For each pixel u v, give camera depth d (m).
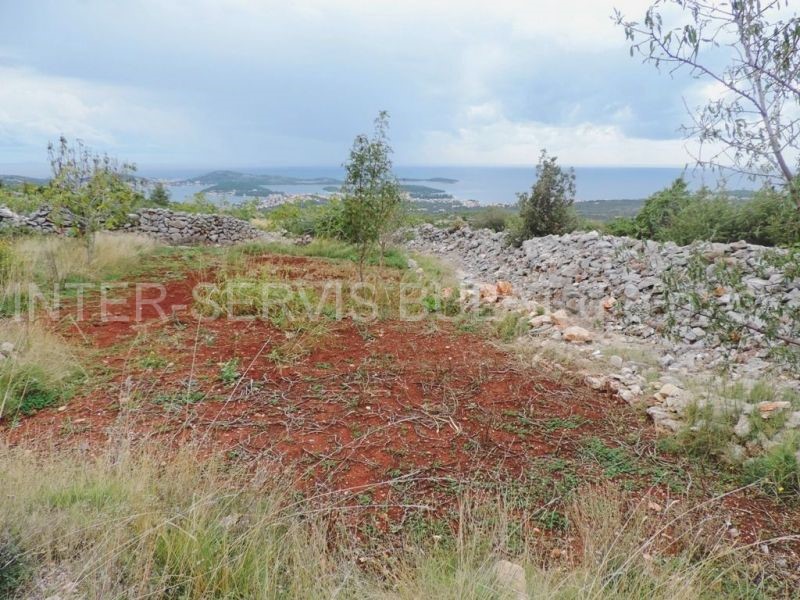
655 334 5.00
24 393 3.09
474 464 2.66
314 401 3.30
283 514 2.10
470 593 1.61
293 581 1.70
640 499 2.38
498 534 2.02
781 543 2.09
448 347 4.50
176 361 3.88
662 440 2.90
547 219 10.12
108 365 3.78
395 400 3.38
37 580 1.57
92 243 7.37
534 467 2.64
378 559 1.95
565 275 7.14
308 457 2.65
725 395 3.20
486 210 14.34
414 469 2.59
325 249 10.75
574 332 4.81
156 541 1.75
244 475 2.38
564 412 3.28
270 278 6.74
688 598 1.66
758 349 4.08
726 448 2.74
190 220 12.09
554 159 10.23
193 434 2.70
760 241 5.32
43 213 9.45
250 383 3.51
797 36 1.65
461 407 3.31
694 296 2.18
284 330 4.72
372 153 6.52
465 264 11.02
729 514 2.28
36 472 2.11
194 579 1.65
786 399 3.23
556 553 2.01
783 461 2.50
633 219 8.98
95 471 2.17
